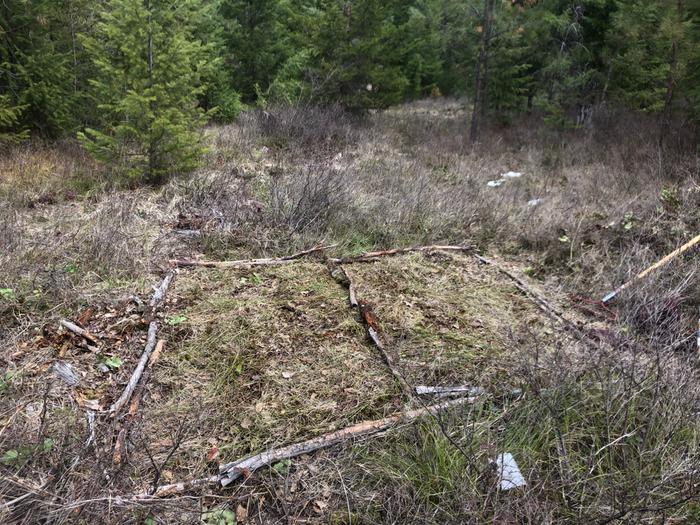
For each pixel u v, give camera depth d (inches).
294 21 430.6
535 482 91.7
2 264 145.1
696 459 95.4
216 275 162.9
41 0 261.6
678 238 189.0
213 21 409.4
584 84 426.9
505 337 139.7
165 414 105.4
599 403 106.0
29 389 107.2
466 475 90.4
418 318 146.3
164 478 91.6
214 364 121.1
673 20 311.7
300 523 85.9
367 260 183.0
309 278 165.3
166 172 236.7
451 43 509.0
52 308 133.1
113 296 144.2
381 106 454.3
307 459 97.7
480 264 191.0
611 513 84.3
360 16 420.8
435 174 301.9
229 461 96.3
